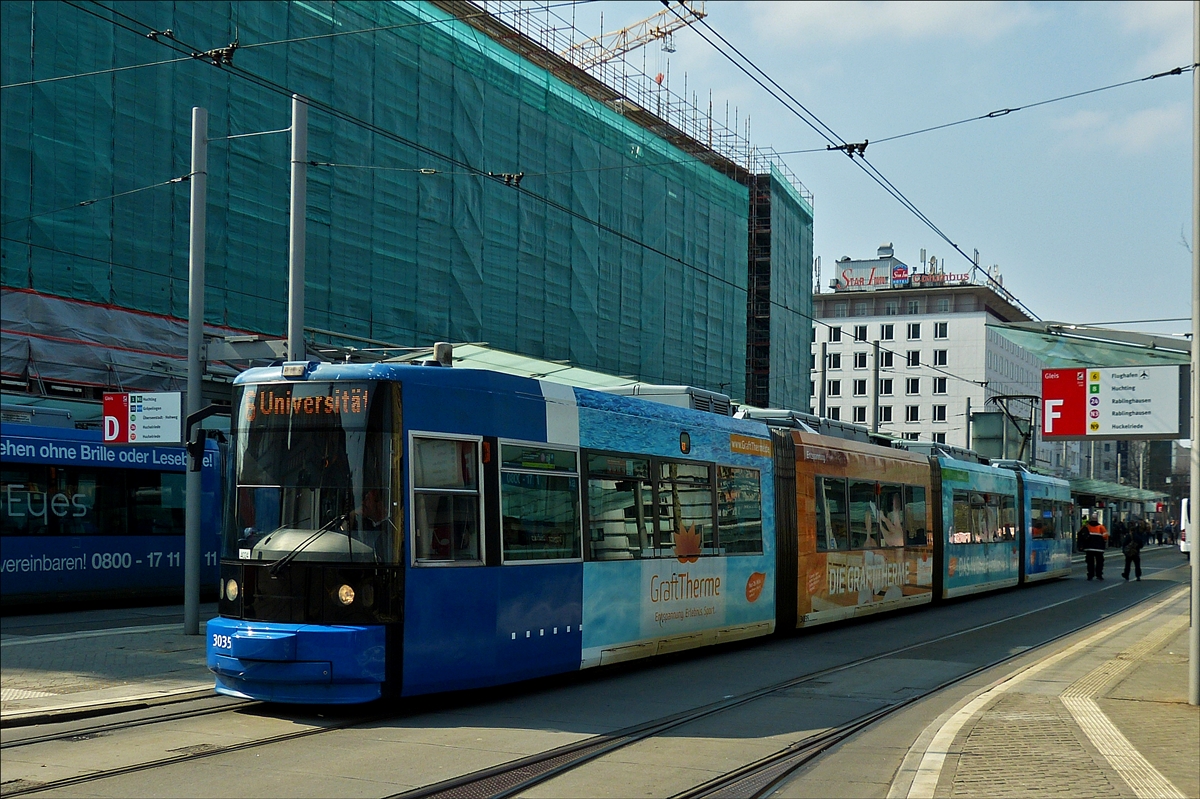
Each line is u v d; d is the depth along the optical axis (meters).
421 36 35.34
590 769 8.44
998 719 10.14
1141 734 9.41
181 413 16.12
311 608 10.18
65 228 26.20
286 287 31.06
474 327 37.03
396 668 10.22
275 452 10.62
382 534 10.29
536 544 11.90
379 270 33.59
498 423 11.52
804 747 9.40
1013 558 31.36
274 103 30.72
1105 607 25.73
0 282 25.06
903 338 93.50
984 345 90.81
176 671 12.74
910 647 16.98
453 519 10.90
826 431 20.95
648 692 12.30
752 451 16.78
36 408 21.00
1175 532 95.00
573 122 42.06
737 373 53.50
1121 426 13.33
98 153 26.84
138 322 27.39
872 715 11.00
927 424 92.12
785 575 17.44
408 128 34.75
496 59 39.12
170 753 8.70
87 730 9.65
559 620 12.14
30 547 19.81
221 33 29.41
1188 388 13.02
